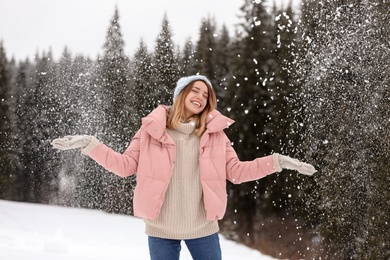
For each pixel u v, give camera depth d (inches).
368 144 407.2
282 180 574.2
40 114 848.3
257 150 658.8
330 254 427.5
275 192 580.4
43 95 847.7
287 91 578.2
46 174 806.5
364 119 408.2
